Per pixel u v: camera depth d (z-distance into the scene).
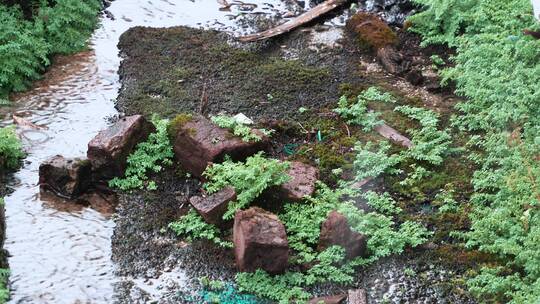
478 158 7.42
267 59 9.36
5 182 7.41
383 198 7.04
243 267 6.29
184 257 6.57
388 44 9.30
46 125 8.19
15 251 6.62
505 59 8.20
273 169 6.86
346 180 7.33
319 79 8.89
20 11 9.52
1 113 8.34
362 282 6.30
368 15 9.77
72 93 8.73
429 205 7.05
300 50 9.52
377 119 8.12
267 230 6.23
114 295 6.19
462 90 8.25
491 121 7.82
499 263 6.37
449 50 9.30
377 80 8.85
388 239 6.54
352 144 7.79
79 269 6.44
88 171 7.30
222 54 9.40
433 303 6.07
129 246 6.70
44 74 9.09
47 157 7.72
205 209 6.74
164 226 6.91
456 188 7.19
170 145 7.60
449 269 6.38
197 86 8.81
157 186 7.34
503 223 6.46
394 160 7.41
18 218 6.98
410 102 8.41
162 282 6.32
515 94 7.80
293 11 10.55
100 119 8.29
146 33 9.84
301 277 6.27
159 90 8.74
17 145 7.55
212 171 7.04
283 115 8.27
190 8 10.62
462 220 6.82
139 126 7.50
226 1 10.81
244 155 7.38
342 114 8.21
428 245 6.61
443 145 7.64
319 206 6.80
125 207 7.14
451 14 9.33
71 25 9.81
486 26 8.94
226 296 6.17
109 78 9.05
